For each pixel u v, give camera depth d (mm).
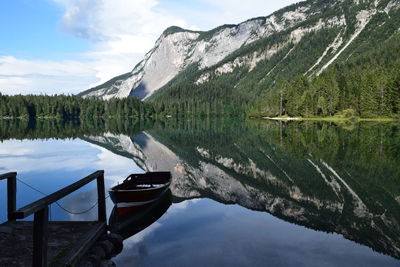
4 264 10438
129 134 84375
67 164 39062
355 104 120750
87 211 18906
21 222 14828
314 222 17297
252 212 19453
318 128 83250
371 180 27219
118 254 13305
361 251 13258
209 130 93562
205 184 28312
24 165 37906
